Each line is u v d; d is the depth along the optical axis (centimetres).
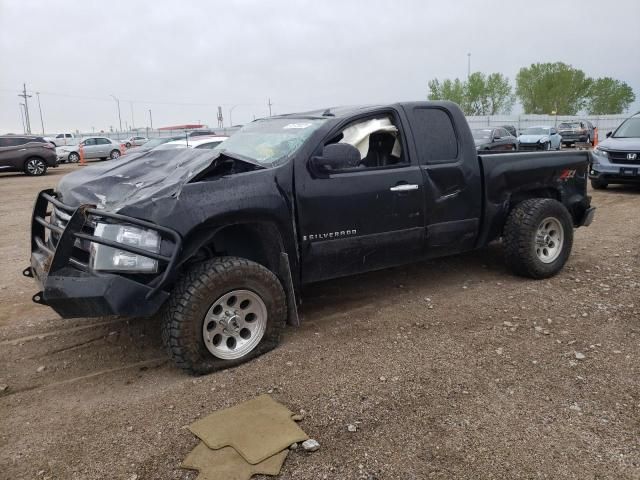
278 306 395
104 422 319
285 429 301
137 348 423
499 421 308
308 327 450
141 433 306
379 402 330
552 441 289
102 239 338
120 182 401
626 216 917
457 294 525
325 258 431
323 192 419
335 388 348
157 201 351
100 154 3378
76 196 394
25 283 609
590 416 312
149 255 341
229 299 376
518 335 423
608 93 8044
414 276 587
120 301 338
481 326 443
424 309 486
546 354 390
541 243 550
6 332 460
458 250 524
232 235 407
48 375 383
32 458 288
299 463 276
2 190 1648
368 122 463
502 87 7556
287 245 407
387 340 420
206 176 383
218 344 378
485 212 526
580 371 364
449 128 504
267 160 416
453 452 282
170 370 384
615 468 268
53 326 471
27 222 1041
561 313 466
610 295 508
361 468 271
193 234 362
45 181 1947
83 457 287
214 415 318
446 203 494
